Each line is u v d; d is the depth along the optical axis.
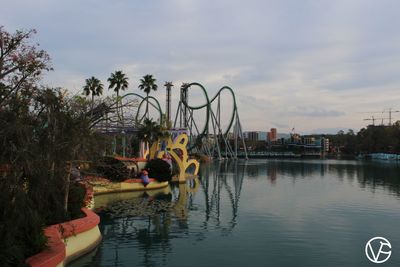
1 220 13.02
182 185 60.75
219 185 62.38
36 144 14.82
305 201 43.56
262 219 31.97
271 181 70.62
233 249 22.28
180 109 152.62
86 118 23.34
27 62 15.02
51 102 17.25
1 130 13.27
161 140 68.75
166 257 20.53
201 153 168.00
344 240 24.84
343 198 46.31
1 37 14.42
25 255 13.99
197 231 27.06
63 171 18.09
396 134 198.50
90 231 21.42
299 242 24.09
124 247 22.45
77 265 18.80
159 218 31.81
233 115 167.75
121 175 49.50
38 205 16.00
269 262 19.86
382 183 66.31
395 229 28.20
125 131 60.69
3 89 14.24
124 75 83.56
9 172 13.34
